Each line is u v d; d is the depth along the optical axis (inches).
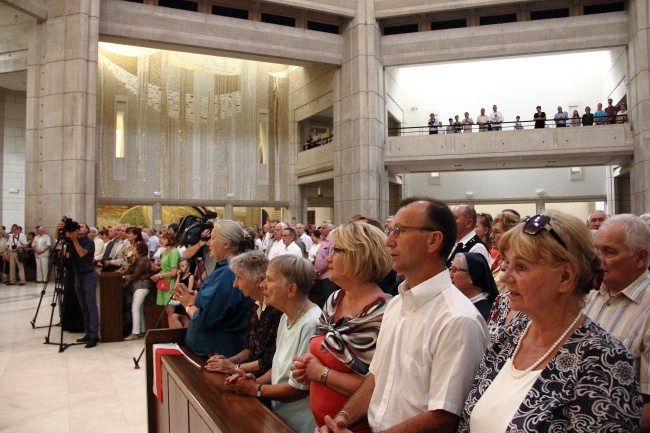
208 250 183.2
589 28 603.5
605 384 45.9
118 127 688.4
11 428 158.9
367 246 82.0
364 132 647.1
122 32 566.9
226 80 762.8
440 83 814.5
